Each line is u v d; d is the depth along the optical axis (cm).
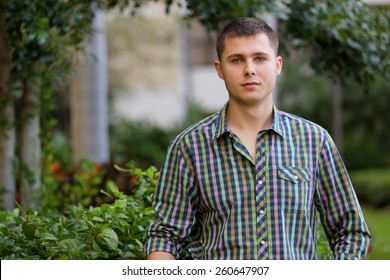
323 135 347
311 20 720
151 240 342
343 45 730
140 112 2916
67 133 1852
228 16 707
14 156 728
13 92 738
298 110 2603
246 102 336
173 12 2411
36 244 390
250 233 330
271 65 338
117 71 2375
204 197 338
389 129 2475
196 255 343
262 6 693
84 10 678
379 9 691
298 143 342
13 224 485
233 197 333
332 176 346
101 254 379
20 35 607
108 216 403
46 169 812
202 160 340
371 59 709
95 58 705
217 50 348
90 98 1072
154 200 350
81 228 414
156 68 2489
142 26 2373
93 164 811
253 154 338
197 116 2444
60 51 665
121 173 794
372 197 1916
